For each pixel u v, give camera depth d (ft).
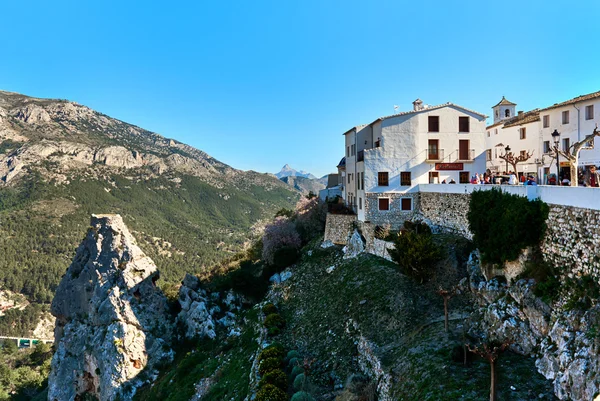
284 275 175.32
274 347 103.14
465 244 113.50
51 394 169.27
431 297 98.94
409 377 67.31
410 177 153.69
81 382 167.02
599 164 146.00
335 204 201.77
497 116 277.44
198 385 126.41
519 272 76.95
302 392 74.54
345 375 85.15
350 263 146.41
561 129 169.17
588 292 55.67
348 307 112.37
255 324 145.69
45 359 334.03
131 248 185.68
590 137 91.40
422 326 85.81
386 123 154.20
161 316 175.83
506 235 79.05
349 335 99.35
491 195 90.84
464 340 65.51
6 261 622.54
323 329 110.01
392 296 103.55
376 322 96.68
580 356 49.24
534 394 53.21
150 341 165.99
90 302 177.58
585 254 59.36
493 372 51.11
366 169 153.99
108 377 153.99
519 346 66.03
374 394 72.90
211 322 168.76
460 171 154.30
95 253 185.16
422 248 104.22
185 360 149.28
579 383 47.57
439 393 58.80
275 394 78.48
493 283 81.92
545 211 71.46
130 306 171.01
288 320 130.52
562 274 64.49
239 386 101.91
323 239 188.14
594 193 57.93
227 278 200.34
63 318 191.62
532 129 192.54
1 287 577.84
